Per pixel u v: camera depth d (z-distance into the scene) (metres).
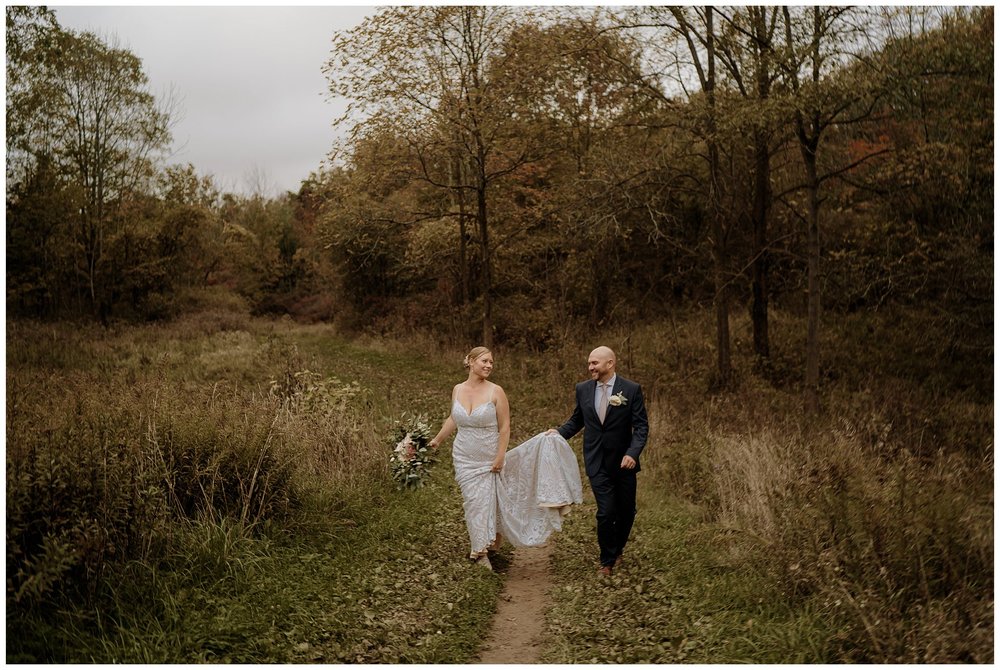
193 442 6.28
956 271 15.05
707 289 23.89
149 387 7.17
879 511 5.04
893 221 15.10
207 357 19.17
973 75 12.65
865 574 4.68
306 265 49.19
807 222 15.47
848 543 4.97
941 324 16.94
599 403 6.07
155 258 34.59
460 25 19.30
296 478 7.12
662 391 15.65
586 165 17.45
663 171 15.98
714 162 16.31
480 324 24.88
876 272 15.71
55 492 4.69
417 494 8.02
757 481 6.54
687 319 22.77
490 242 23.81
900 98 13.25
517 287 26.77
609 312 23.55
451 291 27.14
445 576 5.83
